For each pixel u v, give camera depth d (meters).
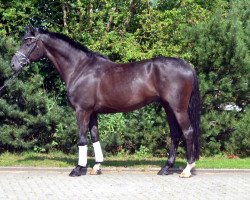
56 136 13.25
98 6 14.50
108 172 10.74
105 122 13.62
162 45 13.88
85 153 10.31
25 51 10.45
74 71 10.41
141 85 10.07
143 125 13.36
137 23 14.73
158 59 10.12
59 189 8.80
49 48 10.49
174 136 10.50
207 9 16.28
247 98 13.60
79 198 8.05
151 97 10.13
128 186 9.16
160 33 13.98
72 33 14.12
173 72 9.91
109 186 9.14
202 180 9.90
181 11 14.38
